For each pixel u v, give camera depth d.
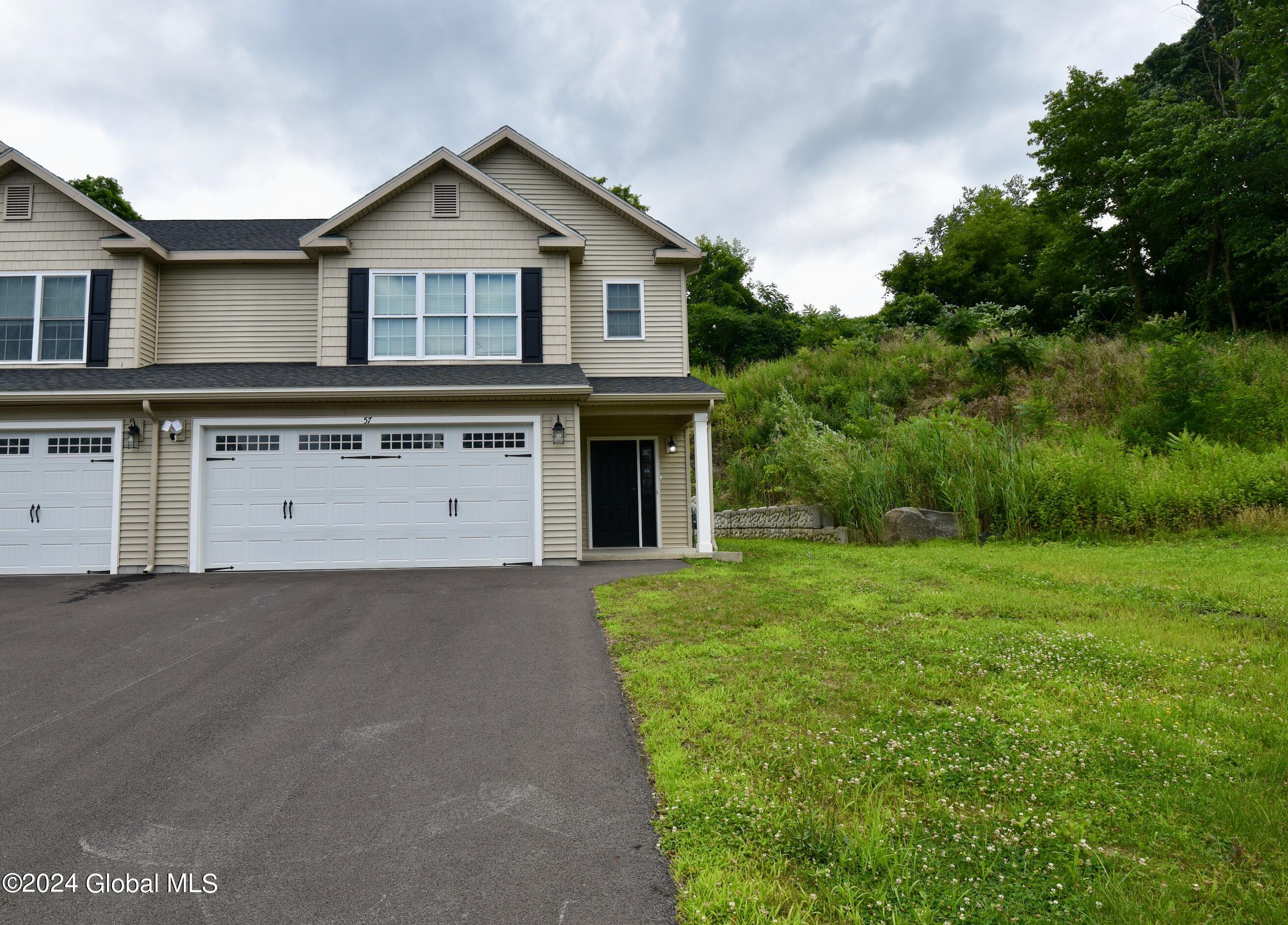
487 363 12.71
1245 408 14.26
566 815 3.50
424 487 11.34
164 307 13.37
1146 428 15.16
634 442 14.30
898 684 5.04
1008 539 12.72
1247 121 21.77
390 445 11.34
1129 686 4.98
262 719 4.76
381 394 11.00
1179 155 22.70
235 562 10.95
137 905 2.83
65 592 9.09
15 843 3.30
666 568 10.72
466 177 12.94
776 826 3.26
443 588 9.11
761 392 23.06
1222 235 22.91
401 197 12.83
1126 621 6.54
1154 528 11.95
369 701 5.07
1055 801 3.47
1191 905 2.69
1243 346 18.56
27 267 12.34
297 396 10.88
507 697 5.12
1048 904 2.72
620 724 4.62
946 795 3.56
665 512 14.20
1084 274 26.59
